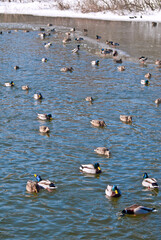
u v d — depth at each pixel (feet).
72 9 403.13
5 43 242.58
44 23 333.21
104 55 210.79
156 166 90.38
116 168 89.35
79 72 175.63
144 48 224.94
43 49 226.58
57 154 96.02
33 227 67.92
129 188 80.94
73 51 217.77
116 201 75.97
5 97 139.95
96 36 254.27
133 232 66.85
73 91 147.64
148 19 341.82
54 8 412.57
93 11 385.50
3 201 75.46
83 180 83.87
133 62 194.39
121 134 108.37
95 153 96.78
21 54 211.61
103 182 83.20
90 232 66.69
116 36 263.70
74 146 100.48
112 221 69.67
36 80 162.09
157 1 375.66
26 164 90.79
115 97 141.18
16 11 402.52
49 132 109.40
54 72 175.22
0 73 171.73
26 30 290.35
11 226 68.18
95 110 127.54
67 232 66.59
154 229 67.67
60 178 84.58
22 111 125.90
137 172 87.61
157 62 189.37
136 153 96.89
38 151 97.55
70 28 304.30
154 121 118.32
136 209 71.20
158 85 156.76
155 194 78.79
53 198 76.84
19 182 82.79
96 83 158.51
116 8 379.96
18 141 103.14
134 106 131.85
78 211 72.54
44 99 138.41
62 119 119.44
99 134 108.17
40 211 72.49
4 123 115.44
